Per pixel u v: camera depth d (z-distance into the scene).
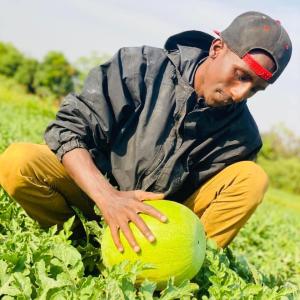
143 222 1.03
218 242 1.29
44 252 1.04
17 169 1.17
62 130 1.16
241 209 1.26
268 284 1.36
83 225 1.23
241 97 1.12
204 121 1.20
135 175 1.22
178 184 1.24
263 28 1.09
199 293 1.15
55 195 1.23
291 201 11.62
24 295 0.93
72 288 0.97
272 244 2.51
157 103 1.20
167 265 1.03
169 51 1.24
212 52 1.15
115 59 1.21
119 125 1.21
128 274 0.98
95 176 1.10
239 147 1.28
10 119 5.18
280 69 1.10
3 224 1.33
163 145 1.20
